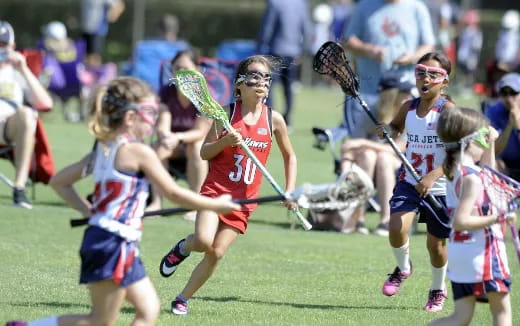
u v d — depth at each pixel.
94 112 15.53
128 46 87.31
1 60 31.44
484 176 16.44
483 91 43.38
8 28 31.52
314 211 31.03
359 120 32.53
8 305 19.64
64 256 25.09
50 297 20.58
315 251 27.62
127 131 15.55
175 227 30.31
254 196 20.41
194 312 19.94
